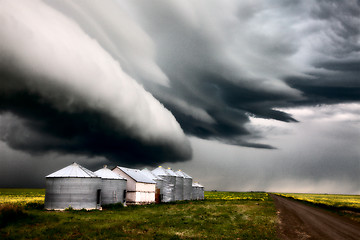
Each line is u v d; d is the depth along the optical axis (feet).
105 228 84.38
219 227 93.66
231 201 248.73
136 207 161.99
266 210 154.51
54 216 104.06
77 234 75.72
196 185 320.70
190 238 76.28
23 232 75.00
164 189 231.71
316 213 147.23
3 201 210.38
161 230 86.17
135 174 196.24
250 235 80.28
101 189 150.61
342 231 89.40
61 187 136.46
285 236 79.61
